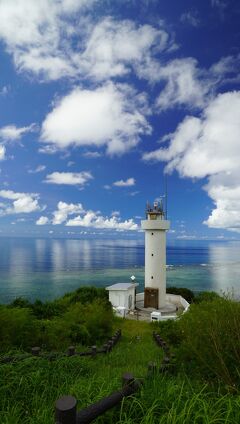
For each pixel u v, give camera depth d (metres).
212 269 175.62
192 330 7.00
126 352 14.10
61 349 14.02
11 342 12.55
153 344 18.00
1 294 80.38
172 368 6.02
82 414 3.15
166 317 32.59
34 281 110.12
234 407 3.52
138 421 3.58
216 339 5.70
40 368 6.34
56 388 5.55
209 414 3.36
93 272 145.38
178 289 49.19
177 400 3.71
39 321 16.86
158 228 42.12
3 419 4.09
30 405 4.89
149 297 41.72
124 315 35.03
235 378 5.13
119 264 199.00
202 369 5.86
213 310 6.95
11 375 5.84
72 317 20.95
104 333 20.95
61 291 86.56
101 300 31.58
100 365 9.87
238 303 6.99
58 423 2.85
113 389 4.42
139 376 4.95
